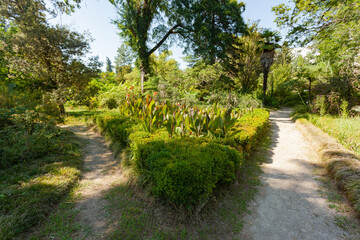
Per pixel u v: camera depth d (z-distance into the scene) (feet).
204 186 6.89
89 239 5.91
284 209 7.73
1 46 33.96
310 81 43.11
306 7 25.17
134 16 41.65
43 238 5.86
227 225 6.75
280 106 67.15
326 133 18.62
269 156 14.39
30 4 33.71
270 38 52.80
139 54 45.78
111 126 17.15
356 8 20.30
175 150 9.20
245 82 64.59
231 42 50.67
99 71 40.47
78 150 14.82
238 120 18.74
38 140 13.33
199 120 12.01
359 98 27.84
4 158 10.39
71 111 44.83
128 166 11.20
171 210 7.41
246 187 9.52
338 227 6.52
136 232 6.25
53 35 32.94
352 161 10.15
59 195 8.23
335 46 25.55
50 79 36.09
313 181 10.02
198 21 42.34
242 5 55.72
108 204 8.05
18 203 6.98
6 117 13.55
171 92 40.60
